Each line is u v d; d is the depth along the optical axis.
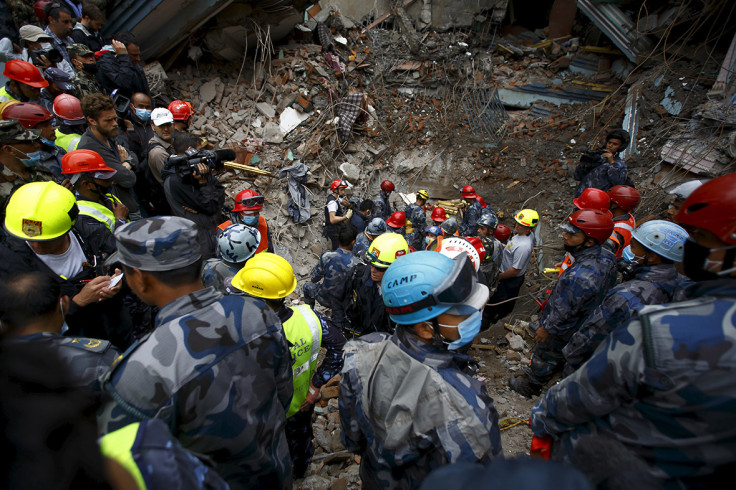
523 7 13.16
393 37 10.80
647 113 8.59
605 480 0.92
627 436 1.21
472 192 7.22
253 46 8.47
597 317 2.86
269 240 4.80
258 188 7.35
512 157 9.46
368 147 9.41
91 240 2.62
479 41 11.43
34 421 0.89
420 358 1.49
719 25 8.12
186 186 3.94
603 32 9.83
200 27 7.53
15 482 0.84
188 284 1.53
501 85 10.64
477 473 0.67
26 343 1.02
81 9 6.03
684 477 1.05
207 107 7.83
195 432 1.33
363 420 1.59
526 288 7.20
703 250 1.12
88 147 3.50
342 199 7.12
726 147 7.01
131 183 3.79
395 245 3.17
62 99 3.85
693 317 1.05
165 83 7.36
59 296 1.66
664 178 7.67
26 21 5.53
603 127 9.25
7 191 2.70
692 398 1.02
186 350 1.32
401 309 1.47
